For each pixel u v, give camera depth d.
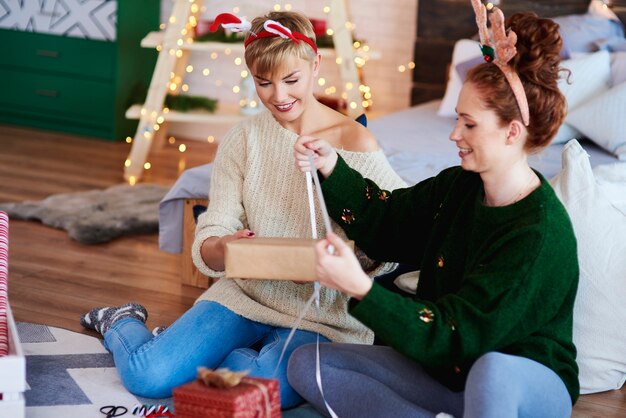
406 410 1.87
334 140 2.26
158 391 2.21
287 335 2.21
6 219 2.72
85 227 3.62
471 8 4.64
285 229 2.25
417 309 1.76
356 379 1.96
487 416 1.67
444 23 4.72
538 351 1.83
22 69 5.53
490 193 1.85
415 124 4.06
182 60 4.94
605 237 2.34
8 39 5.51
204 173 3.12
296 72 2.11
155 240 3.68
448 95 4.22
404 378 1.94
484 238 1.84
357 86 4.71
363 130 2.26
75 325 2.74
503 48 1.74
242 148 2.32
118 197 4.18
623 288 2.35
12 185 4.36
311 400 2.02
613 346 2.38
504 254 1.76
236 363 2.17
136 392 2.22
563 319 1.86
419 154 3.45
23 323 2.72
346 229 2.13
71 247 3.50
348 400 1.96
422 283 2.00
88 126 5.49
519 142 1.79
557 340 1.86
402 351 1.76
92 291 3.06
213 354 2.24
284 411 2.15
